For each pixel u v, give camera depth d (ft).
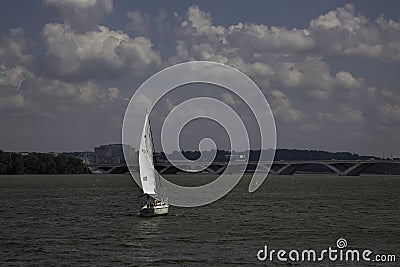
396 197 533.55
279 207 412.36
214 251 215.51
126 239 247.09
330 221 312.09
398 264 194.08
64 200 497.46
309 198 521.65
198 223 303.89
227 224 298.76
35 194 595.47
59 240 245.45
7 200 499.51
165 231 271.69
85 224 303.27
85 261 199.41
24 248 225.15
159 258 203.31
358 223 302.25
